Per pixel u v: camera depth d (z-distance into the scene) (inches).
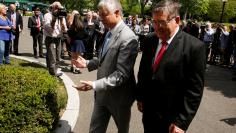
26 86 169.3
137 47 135.7
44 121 164.1
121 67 132.4
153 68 120.0
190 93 113.8
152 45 123.1
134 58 135.0
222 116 274.4
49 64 338.0
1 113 145.5
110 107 144.3
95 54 534.9
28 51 548.4
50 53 335.3
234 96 354.3
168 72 115.6
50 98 172.7
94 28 507.5
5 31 369.4
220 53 593.9
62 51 493.0
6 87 166.7
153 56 121.6
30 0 2242.9
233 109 300.5
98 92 145.6
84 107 263.0
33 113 156.3
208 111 286.7
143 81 125.6
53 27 331.3
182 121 113.5
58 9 334.3
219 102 323.9
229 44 568.7
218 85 411.2
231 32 566.9
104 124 150.1
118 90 140.6
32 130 155.9
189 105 113.6
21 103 150.8
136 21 674.8
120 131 148.5
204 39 608.4
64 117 222.2
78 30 374.6
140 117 249.9
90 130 151.1
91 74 400.8
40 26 476.1
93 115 150.5
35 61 435.5
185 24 683.4
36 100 156.5
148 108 124.1
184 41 115.1
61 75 350.3
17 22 486.3
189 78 114.0
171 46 115.4
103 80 133.1
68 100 261.9
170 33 114.3
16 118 148.6
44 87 169.2
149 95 122.7
